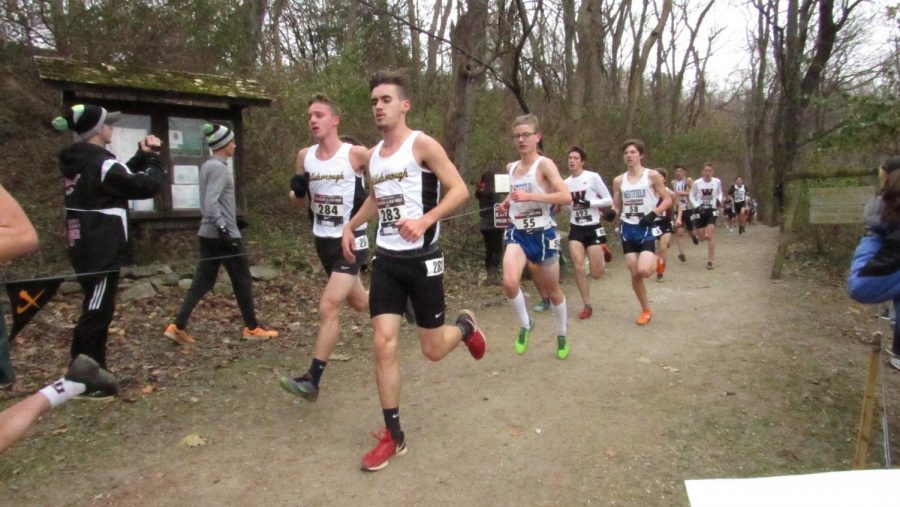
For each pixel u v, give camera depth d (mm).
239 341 5355
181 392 4238
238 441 3572
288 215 9812
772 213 20156
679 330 6004
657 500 2963
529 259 4965
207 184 5078
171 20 9594
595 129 14906
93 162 3941
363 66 12555
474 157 11055
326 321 3900
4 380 2305
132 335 5312
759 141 25875
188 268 7082
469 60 8969
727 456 3398
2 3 8953
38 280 3711
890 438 3639
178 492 3029
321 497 2998
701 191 12375
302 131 9961
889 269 2752
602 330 6027
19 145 9172
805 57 15641
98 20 9172
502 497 3000
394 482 3139
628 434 3672
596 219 6418
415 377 4664
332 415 3949
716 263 10641
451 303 7031
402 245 3223
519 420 3883
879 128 8656
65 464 3275
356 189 4215
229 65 10188
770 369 4797
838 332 5863
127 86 6305
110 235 4008
